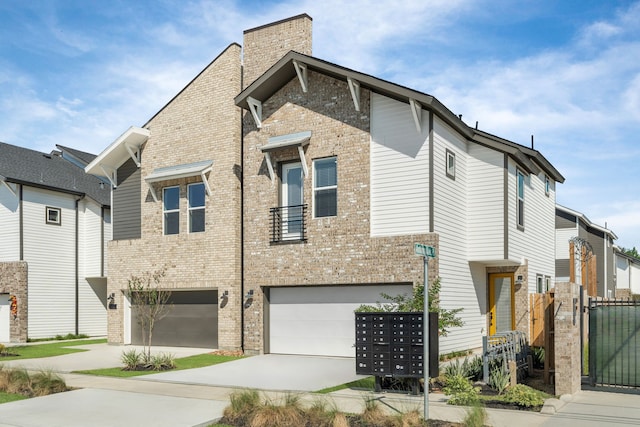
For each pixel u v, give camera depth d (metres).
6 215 26.38
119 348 20.98
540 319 15.61
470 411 8.72
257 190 18.91
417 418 8.63
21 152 29.81
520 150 19.00
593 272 27.27
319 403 9.38
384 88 16.06
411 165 16.16
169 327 20.98
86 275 28.72
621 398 10.66
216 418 9.38
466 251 18.00
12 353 19.48
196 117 20.58
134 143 21.81
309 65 17.55
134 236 21.88
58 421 9.32
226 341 19.20
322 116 17.73
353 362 16.23
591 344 11.76
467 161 18.39
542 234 22.52
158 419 9.36
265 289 18.69
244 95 18.48
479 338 18.92
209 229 19.91
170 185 21.05
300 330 18.12
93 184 30.45
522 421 8.84
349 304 17.30
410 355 11.05
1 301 26.39
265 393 11.17
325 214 17.58
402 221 16.17
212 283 19.69
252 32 20.06
